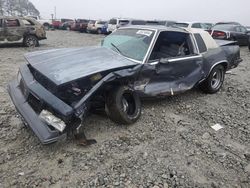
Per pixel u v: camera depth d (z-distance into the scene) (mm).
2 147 3643
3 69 8359
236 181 3279
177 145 3971
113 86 4129
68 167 3303
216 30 16406
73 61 4027
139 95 4625
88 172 3232
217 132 4500
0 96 5590
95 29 29062
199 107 5504
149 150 3775
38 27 14617
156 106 5340
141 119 4676
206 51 5902
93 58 4230
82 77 3506
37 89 3549
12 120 4430
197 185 3148
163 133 4293
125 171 3287
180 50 5359
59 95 3436
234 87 7227
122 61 4289
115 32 5703
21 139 3854
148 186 3062
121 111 4105
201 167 3490
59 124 3266
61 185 3010
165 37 5074
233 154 3850
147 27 5234
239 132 4551
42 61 4066
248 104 5930
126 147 3795
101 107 4309
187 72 5387
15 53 12125
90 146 3744
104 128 4246
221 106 5684
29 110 3566
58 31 34500
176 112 5152
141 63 4488
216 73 6359
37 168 3260
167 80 5031
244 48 17156
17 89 4117
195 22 18891
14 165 3293
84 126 4250
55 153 3553
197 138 4227
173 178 3229
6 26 13641
